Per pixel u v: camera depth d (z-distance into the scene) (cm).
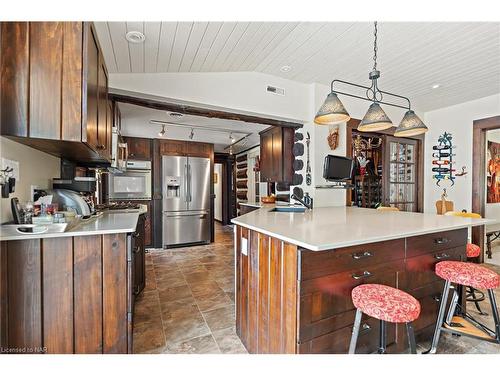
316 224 186
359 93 386
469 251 238
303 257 130
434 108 452
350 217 232
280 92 338
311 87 360
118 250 161
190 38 204
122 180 477
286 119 353
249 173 710
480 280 157
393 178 446
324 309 136
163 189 501
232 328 216
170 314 240
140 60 231
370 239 139
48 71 143
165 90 270
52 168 228
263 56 270
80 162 281
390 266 160
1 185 145
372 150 488
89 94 154
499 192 513
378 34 231
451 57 275
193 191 527
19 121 139
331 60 282
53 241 147
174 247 509
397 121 437
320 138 364
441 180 450
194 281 326
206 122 419
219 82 298
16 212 149
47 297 146
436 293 187
